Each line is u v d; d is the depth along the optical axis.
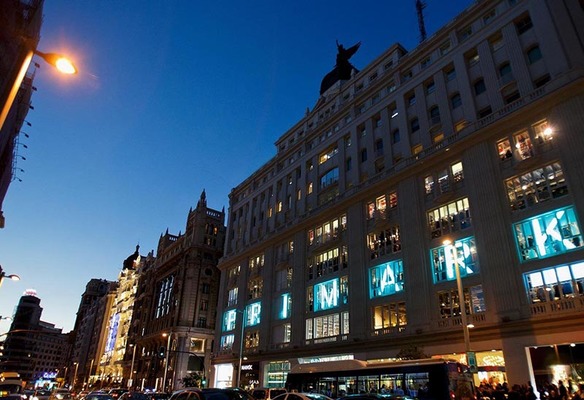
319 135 51.56
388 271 34.66
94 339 146.62
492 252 27.20
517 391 20.61
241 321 53.91
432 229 32.25
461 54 34.47
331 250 42.53
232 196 68.38
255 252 56.00
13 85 8.53
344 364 24.69
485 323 26.09
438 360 20.02
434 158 33.22
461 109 33.28
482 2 34.28
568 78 25.88
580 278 22.95
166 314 84.69
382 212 37.22
